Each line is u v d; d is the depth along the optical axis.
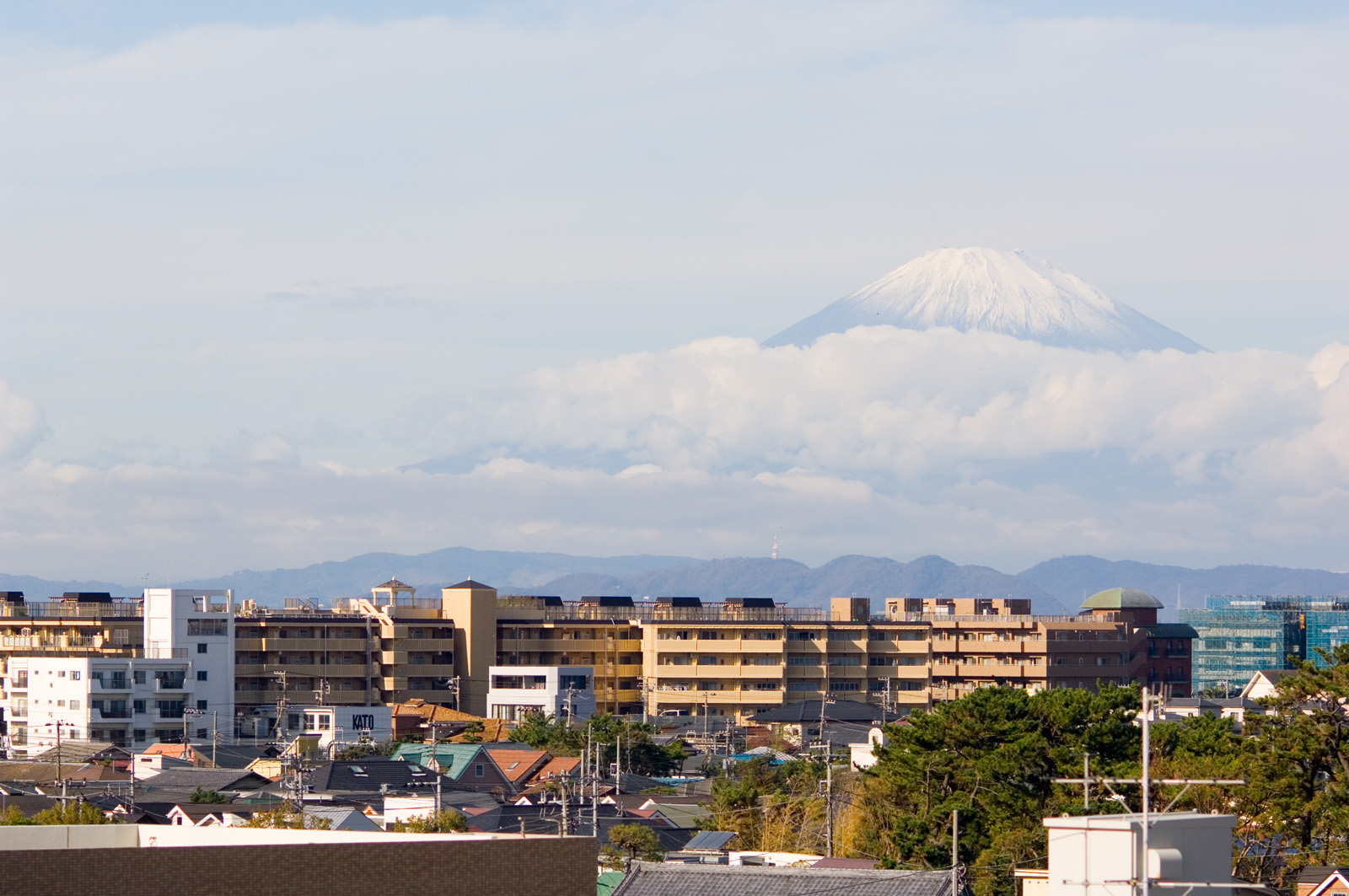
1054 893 58.78
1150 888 56.44
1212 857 59.75
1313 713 140.50
